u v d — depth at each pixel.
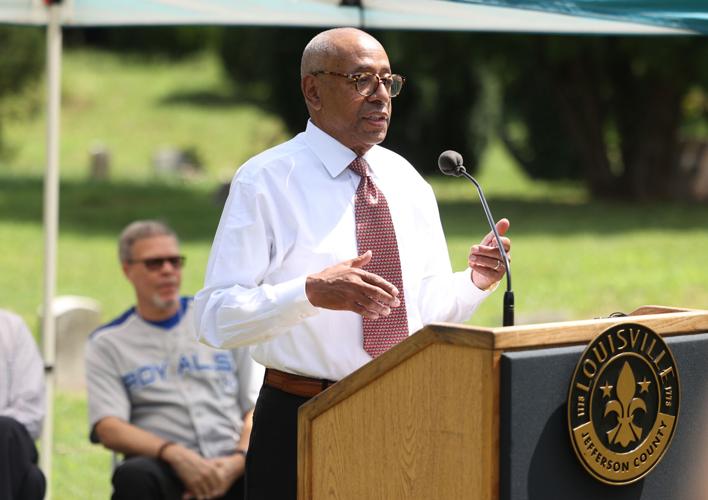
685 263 24.08
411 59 37.59
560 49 34.25
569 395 4.47
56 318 14.57
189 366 8.82
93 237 29.67
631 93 37.09
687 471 4.88
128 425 8.60
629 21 7.19
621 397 4.61
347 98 5.67
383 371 4.74
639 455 4.66
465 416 4.45
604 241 27.56
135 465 8.31
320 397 5.00
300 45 38.72
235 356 8.96
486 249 5.82
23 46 45.03
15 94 45.81
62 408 13.73
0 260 25.84
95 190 39.03
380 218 5.77
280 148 5.84
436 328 4.51
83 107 58.75
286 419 5.71
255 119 57.78
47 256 9.85
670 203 36.22
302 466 5.09
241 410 8.94
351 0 8.80
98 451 12.23
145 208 35.22
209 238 29.42
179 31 51.59
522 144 45.97
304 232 5.68
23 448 7.98
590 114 37.69
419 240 5.95
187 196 38.56
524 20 8.82
